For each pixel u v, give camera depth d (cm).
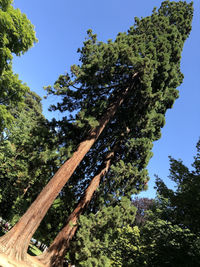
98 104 952
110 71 902
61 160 820
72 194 1015
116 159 1053
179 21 1552
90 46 978
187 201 412
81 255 647
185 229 420
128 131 1113
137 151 1045
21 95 927
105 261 664
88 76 891
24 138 1647
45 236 963
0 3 670
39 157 823
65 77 948
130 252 703
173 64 1219
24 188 1700
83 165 1114
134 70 926
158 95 992
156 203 565
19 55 830
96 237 706
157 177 509
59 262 664
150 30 1323
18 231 592
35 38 826
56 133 919
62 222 968
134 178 915
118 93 1062
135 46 926
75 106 1009
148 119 1102
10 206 1944
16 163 1639
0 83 827
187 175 455
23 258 561
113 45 892
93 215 736
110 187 938
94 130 885
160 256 410
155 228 488
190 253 379
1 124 866
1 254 512
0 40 684
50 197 676
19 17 741
